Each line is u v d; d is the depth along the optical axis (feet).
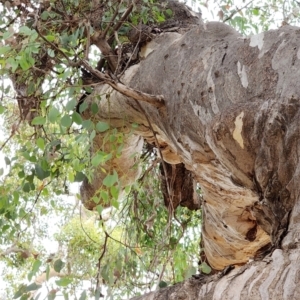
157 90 9.02
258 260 5.30
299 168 5.63
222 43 8.13
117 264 9.69
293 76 6.40
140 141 12.14
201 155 8.31
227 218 10.97
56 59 9.49
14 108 13.25
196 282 5.74
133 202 14.26
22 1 10.14
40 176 9.59
